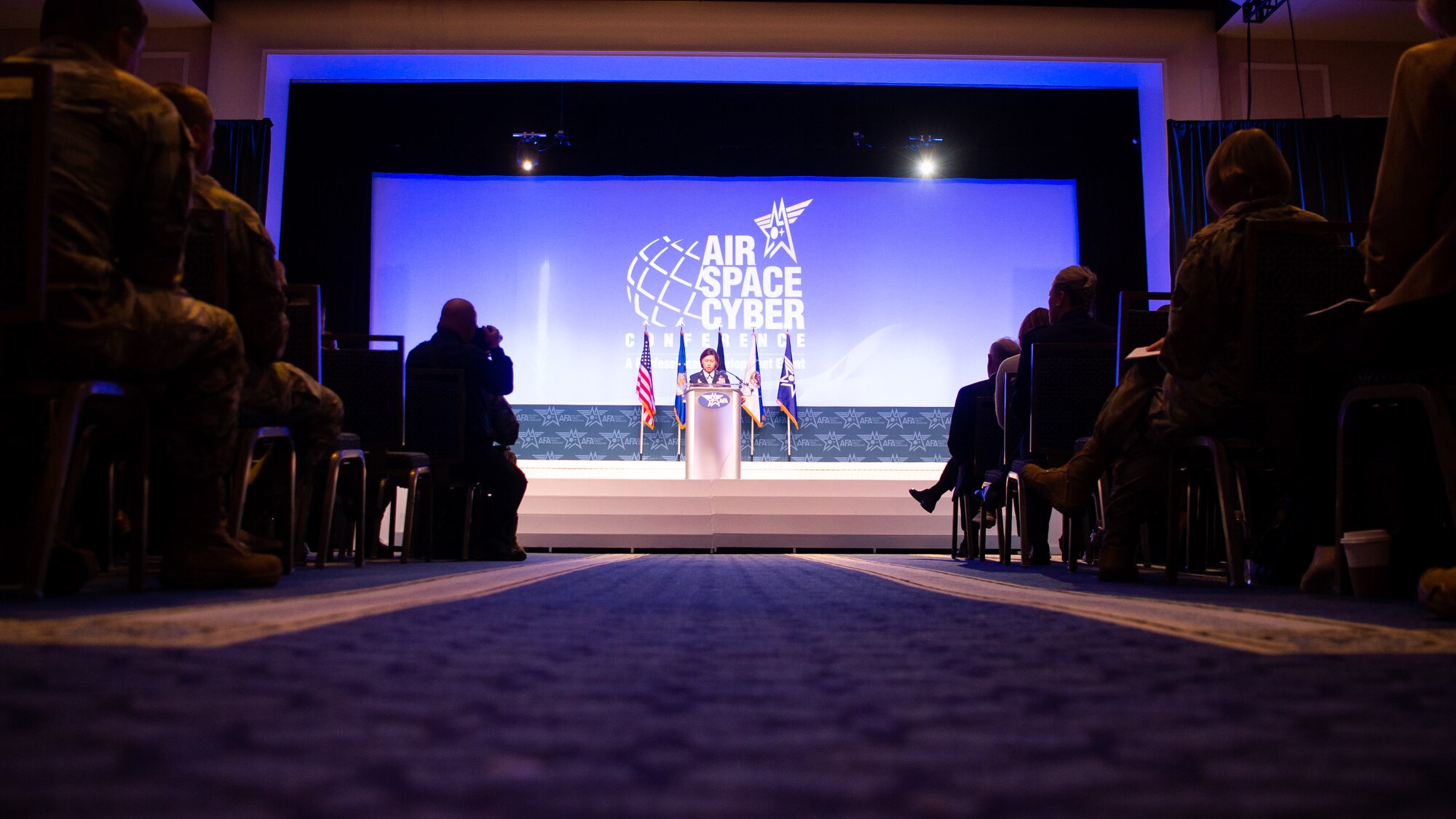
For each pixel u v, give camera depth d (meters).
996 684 0.74
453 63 8.42
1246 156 2.48
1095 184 9.58
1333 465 2.13
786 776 0.45
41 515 1.49
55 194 1.54
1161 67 8.26
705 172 9.72
